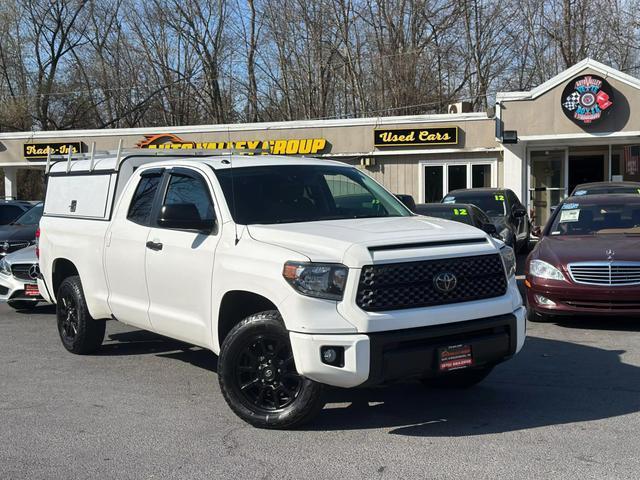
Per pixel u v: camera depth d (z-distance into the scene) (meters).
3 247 12.34
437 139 20.61
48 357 7.68
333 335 4.60
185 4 37.12
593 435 4.87
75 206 7.74
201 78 37.66
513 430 5.03
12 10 37.78
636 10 31.17
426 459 4.49
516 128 18.61
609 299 8.07
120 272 6.67
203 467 4.45
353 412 5.55
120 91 38.16
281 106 36.25
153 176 6.56
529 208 20.45
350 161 21.59
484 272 5.03
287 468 4.39
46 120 37.28
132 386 6.42
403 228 5.21
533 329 8.56
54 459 4.62
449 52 33.19
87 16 38.78
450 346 4.79
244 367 5.18
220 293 5.35
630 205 9.75
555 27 33.25
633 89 17.77
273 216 5.65
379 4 32.72
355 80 33.47
